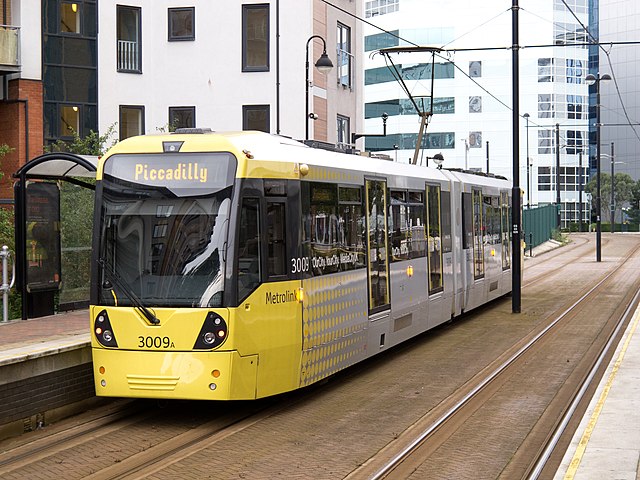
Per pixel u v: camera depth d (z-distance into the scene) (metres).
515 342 18.22
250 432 10.81
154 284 11.20
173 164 11.46
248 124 32.94
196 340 10.94
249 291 11.19
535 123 92.94
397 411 11.89
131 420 11.52
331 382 14.18
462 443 10.18
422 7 90.19
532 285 32.97
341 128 35.84
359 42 37.22
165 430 10.95
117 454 9.79
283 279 11.77
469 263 21.67
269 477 8.84
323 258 12.91
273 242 11.67
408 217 17.05
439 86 91.12
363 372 15.07
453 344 18.11
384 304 15.40
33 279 15.67
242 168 11.28
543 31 91.75
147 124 32.84
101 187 11.63
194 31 32.94
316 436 10.56
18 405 10.66
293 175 12.18
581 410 11.87
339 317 13.39
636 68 110.94
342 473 8.98
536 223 62.59
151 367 11.04
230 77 32.84
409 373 14.84
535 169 93.56
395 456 9.59
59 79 30.84
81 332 13.90
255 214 11.42
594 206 100.00
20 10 29.75
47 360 11.11
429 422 11.23
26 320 15.56
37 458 9.62
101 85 31.78
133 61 32.72
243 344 11.05
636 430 9.90
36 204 15.69
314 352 12.55
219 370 10.88
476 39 90.12
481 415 11.62
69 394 11.62
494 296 24.52
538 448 9.92
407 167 17.55
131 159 11.62
